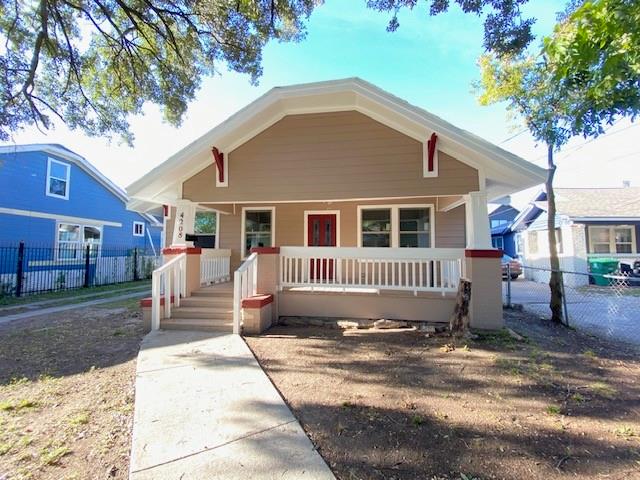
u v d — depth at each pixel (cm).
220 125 715
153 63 831
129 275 1838
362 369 458
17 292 1217
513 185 746
